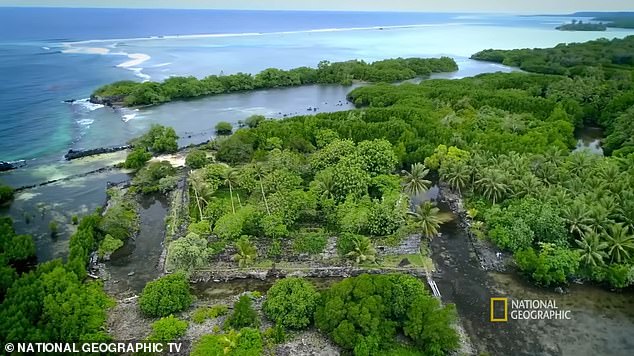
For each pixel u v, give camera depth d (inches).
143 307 2357.3
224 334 2210.9
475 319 2452.0
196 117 6215.6
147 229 3316.9
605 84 6338.6
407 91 6589.6
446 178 3774.6
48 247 3088.1
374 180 3435.0
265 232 2957.7
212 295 2600.9
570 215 2876.5
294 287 2369.6
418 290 2330.2
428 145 4190.5
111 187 3937.0
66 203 3683.6
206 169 3718.0
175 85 7263.8
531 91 6505.9
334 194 3312.0
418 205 3422.7
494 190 3348.9
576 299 2608.3
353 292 2263.8
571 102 5605.3
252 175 3595.0
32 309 2182.6
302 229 3132.4
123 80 7869.1
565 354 2223.2
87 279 2711.6
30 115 5920.3
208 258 2827.3
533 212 2984.7
